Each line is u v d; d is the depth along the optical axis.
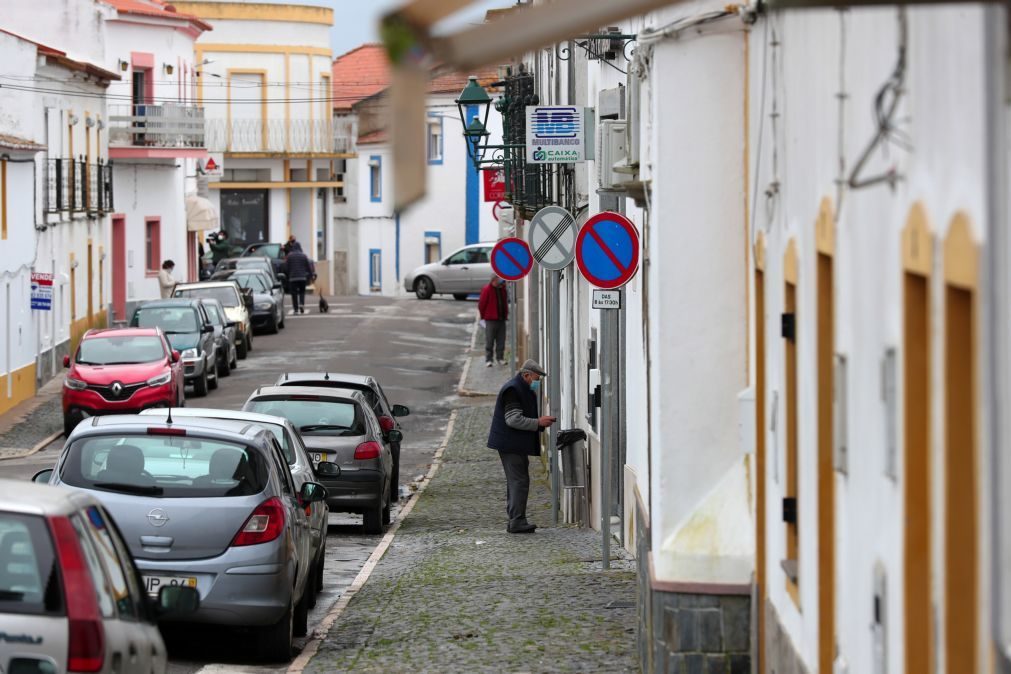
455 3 3.92
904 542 5.65
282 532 13.81
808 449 8.06
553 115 20.88
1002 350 4.39
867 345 6.36
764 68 9.71
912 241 5.45
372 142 96.50
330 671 13.30
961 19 4.77
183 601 9.59
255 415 18.20
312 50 98.06
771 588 9.66
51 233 49.28
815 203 7.64
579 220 25.86
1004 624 4.46
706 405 11.06
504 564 19.27
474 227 91.69
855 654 6.79
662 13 10.91
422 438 36.91
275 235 97.19
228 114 95.81
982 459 4.67
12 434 37.19
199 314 44.75
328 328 63.19
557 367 24.73
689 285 11.05
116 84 72.69
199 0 94.88
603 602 15.93
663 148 11.01
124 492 13.65
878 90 6.00
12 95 47.09
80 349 38.00
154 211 71.50
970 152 4.68
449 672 12.96
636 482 18.11
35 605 7.82
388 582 18.55
